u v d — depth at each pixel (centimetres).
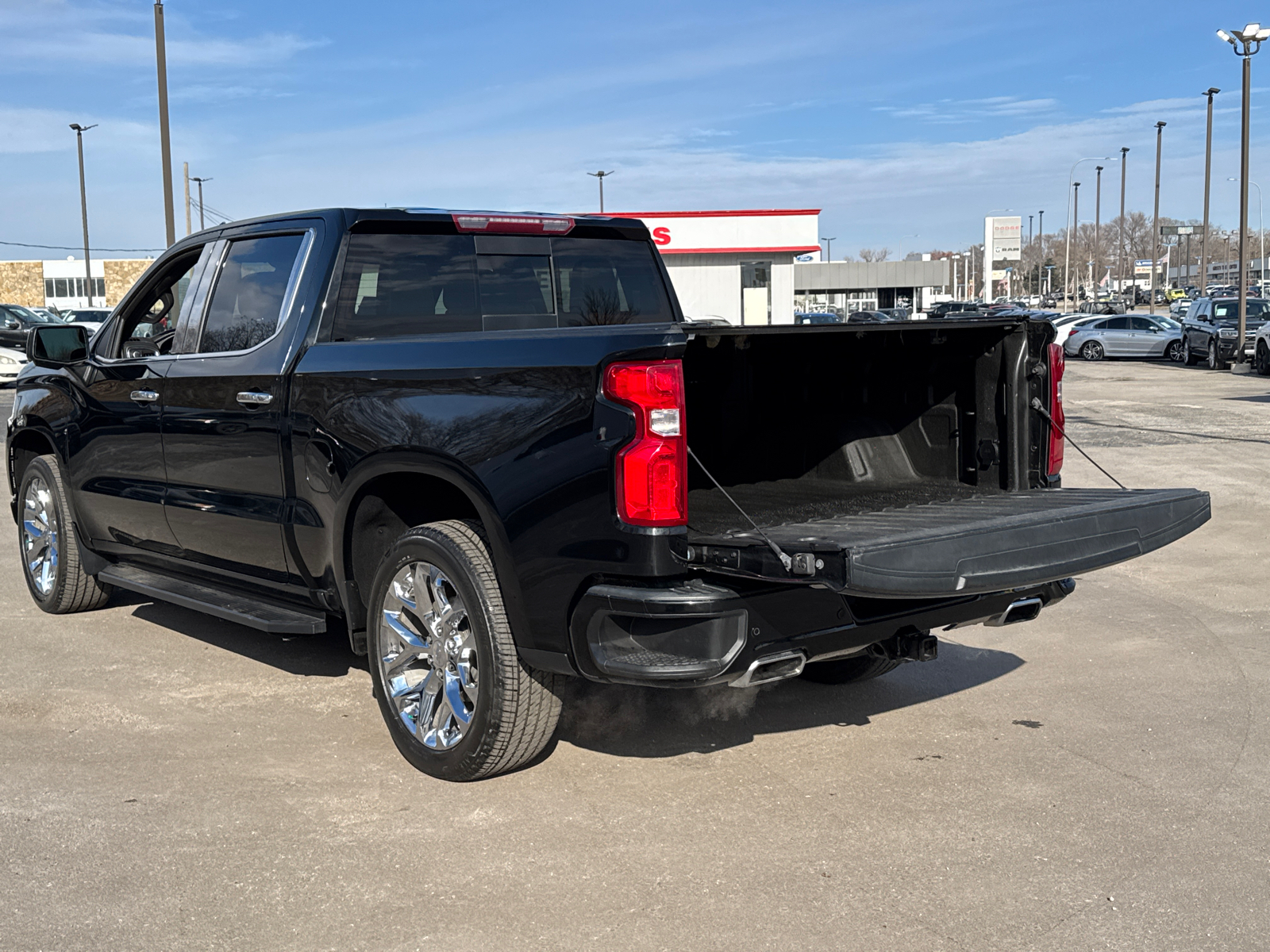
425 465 389
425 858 343
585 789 396
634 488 336
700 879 329
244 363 473
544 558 358
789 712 479
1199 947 291
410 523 446
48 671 538
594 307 536
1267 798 386
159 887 325
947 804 383
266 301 480
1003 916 308
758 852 347
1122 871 333
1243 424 1709
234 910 312
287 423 446
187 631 610
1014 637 604
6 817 372
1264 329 2872
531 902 317
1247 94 3183
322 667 544
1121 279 15125
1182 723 463
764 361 467
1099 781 402
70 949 292
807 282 10412
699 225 4756
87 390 578
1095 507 380
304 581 466
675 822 369
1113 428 1669
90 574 610
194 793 393
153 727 461
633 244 555
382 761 424
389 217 470
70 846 351
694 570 344
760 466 472
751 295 4884
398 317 472
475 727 387
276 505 461
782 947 292
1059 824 366
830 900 317
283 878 330
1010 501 411
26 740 445
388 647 422
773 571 321
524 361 365
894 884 326
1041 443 432
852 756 428
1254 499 1025
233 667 544
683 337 336
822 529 351
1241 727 458
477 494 373
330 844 353
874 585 312
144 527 555
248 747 437
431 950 292
